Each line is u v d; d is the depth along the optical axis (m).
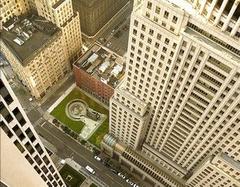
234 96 103.00
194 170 162.00
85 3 198.75
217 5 84.88
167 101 128.12
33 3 184.75
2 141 56.75
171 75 114.25
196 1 89.12
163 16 96.56
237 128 114.38
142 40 109.75
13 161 63.31
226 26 86.50
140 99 140.75
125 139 175.38
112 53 195.38
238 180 135.62
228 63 92.44
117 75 188.25
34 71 183.00
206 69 101.38
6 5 176.12
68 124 198.75
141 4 103.38
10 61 192.25
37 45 177.25
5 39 178.00
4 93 58.12
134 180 187.50
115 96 147.12
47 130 196.75
